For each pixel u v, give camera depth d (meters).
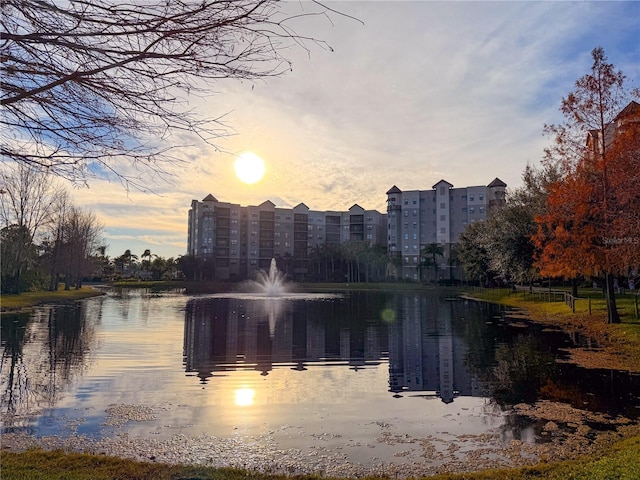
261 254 105.69
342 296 56.38
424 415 8.45
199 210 104.31
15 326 22.89
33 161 3.26
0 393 9.96
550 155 22.25
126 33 2.83
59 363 13.40
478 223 50.53
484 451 6.71
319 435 7.42
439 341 17.91
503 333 19.88
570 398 9.51
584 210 18.34
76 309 34.22
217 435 7.41
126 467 5.69
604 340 17.20
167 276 108.62
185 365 13.20
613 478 4.96
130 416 8.37
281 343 17.64
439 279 83.81
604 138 17.91
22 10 2.79
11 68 2.91
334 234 112.56
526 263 31.42
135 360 13.95
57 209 49.12
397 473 6.00
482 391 10.17
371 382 11.12
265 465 6.27
